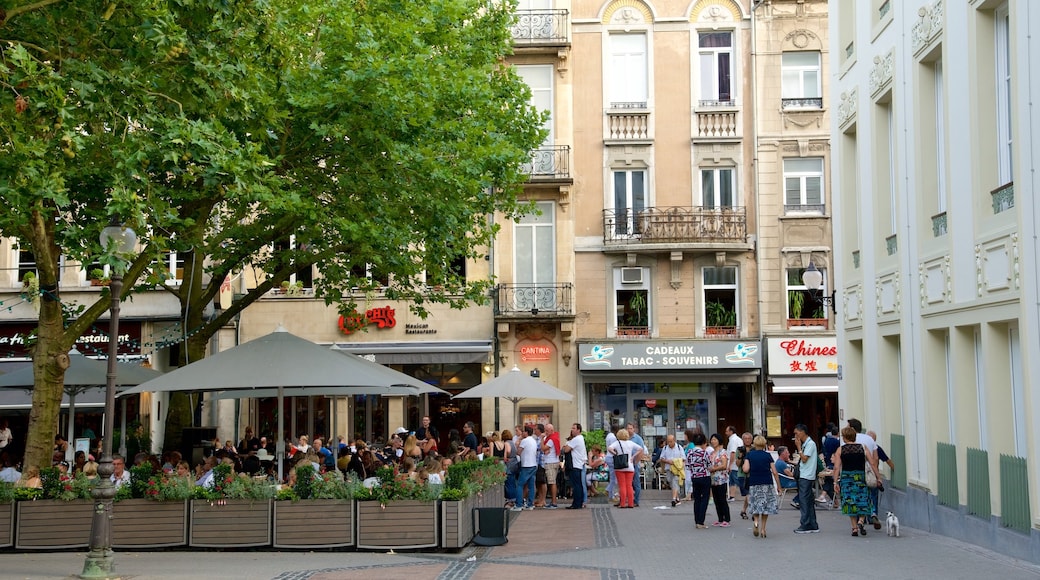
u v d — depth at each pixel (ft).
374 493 55.06
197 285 74.95
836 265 82.79
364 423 112.78
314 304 111.34
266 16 50.78
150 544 54.49
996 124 52.65
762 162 111.55
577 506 82.48
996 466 51.80
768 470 59.72
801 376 108.37
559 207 111.75
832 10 81.97
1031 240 46.37
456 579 44.80
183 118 46.85
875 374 72.64
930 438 61.41
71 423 76.84
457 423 112.16
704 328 110.63
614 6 113.80
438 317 111.04
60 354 57.47
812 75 112.68
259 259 84.23
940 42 58.18
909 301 64.75
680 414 111.55
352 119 63.77
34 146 42.16
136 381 72.33
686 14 113.09
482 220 80.74
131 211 46.06
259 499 55.06
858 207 76.02
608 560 51.26
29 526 54.24
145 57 47.11
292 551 54.65
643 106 113.09
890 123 71.05
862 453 59.26
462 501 55.67
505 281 111.24
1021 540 47.85
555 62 113.19
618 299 111.86
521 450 83.25
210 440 81.92
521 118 83.51
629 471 82.74
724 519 66.90
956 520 57.06
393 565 49.44
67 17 46.57
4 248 109.50
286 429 112.78
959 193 55.62
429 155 66.03
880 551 52.11
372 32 63.72
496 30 84.12
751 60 112.68
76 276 109.70
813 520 61.72
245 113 50.19
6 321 108.88
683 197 112.06
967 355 56.70
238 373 57.88
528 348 110.93
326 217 66.33
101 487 45.44
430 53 72.08
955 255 56.34
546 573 46.62
